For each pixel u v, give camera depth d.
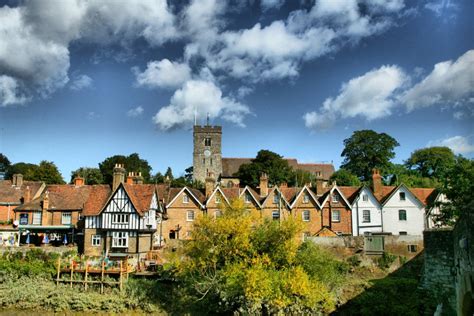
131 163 81.00
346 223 51.19
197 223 31.06
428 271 24.70
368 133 76.12
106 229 43.59
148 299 32.94
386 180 75.69
